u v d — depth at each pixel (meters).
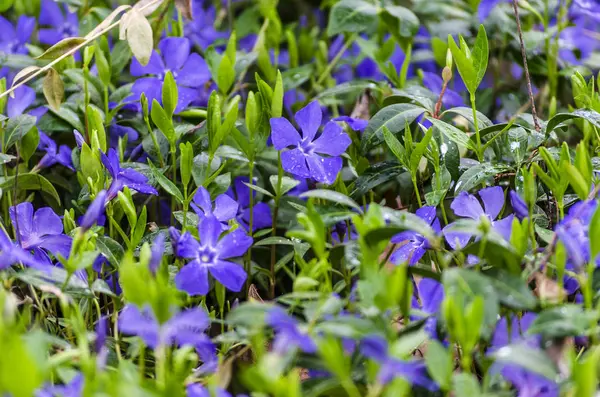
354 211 0.72
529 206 0.65
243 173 0.78
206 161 0.73
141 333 0.60
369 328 0.59
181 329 0.61
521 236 0.64
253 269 0.75
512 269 0.63
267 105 0.73
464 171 0.73
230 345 0.68
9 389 0.55
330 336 0.59
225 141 0.78
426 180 0.75
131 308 0.60
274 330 0.64
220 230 0.65
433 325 0.62
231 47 0.80
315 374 0.64
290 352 0.60
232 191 0.78
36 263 0.64
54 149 0.77
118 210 0.72
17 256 0.64
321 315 0.61
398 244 0.68
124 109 0.82
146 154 0.78
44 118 0.79
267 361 0.58
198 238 0.68
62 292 0.63
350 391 0.59
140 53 0.73
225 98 0.78
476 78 0.71
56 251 0.68
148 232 0.74
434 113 0.75
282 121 0.71
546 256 0.63
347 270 0.70
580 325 0.60
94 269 0.70
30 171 0.78
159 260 0.62
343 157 0.79
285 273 0.77
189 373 0.64
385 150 0.81
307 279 0.62
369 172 0.73
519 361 0.58
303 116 0.71
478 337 0.60
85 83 0.77
